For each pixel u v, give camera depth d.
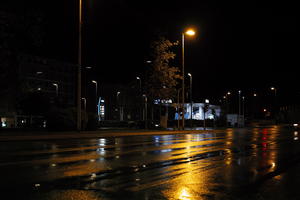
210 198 7.15
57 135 27.89
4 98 35.22
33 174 9.77
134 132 36.00
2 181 8.75
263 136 32.59
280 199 7.09
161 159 13.36
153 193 7.56
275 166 11.64
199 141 24.45
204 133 40.31
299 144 21.98
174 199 7.05
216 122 74.75
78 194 7.43
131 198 7.11
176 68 48.97
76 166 11.34
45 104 60.69
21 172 10.07
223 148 18.62
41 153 15.27
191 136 32.34
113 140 25.31
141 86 51.09
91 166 11.38
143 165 11.70
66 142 22.80
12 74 33.56
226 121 74.25
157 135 34.31
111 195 7.36
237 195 7.42
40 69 96.19
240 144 21.73
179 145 20.47
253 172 10.37
